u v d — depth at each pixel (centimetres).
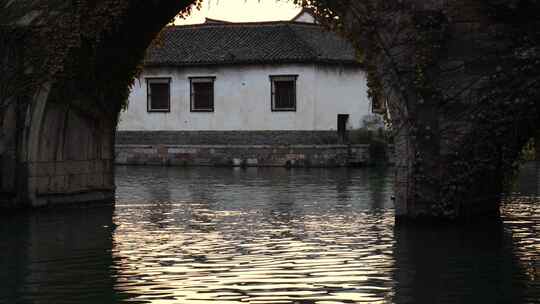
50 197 2419
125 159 5009
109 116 2628
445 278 1449
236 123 4994
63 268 1552
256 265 1560
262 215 2295
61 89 2364
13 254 1695
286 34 4991
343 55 4966
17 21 2311
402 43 1988
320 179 3650
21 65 2320
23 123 2333
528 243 1777
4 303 1305
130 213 2353
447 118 1983
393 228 2003
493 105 1962
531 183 3275
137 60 2623
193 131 5097
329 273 1491
